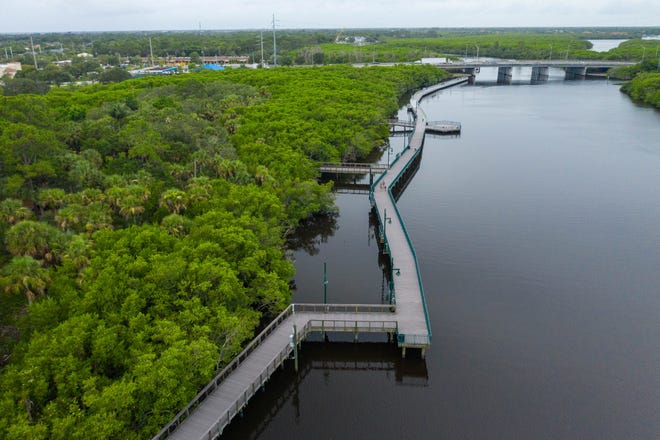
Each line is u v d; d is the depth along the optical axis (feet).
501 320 199.82
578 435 147.23
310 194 277.85
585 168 386.11
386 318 186.39
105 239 180.24
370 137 408.05
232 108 417.69
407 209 310.04
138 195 219.00
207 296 164.76
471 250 255.91
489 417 154.30
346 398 164.76
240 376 156.66
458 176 371.56
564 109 634.02
